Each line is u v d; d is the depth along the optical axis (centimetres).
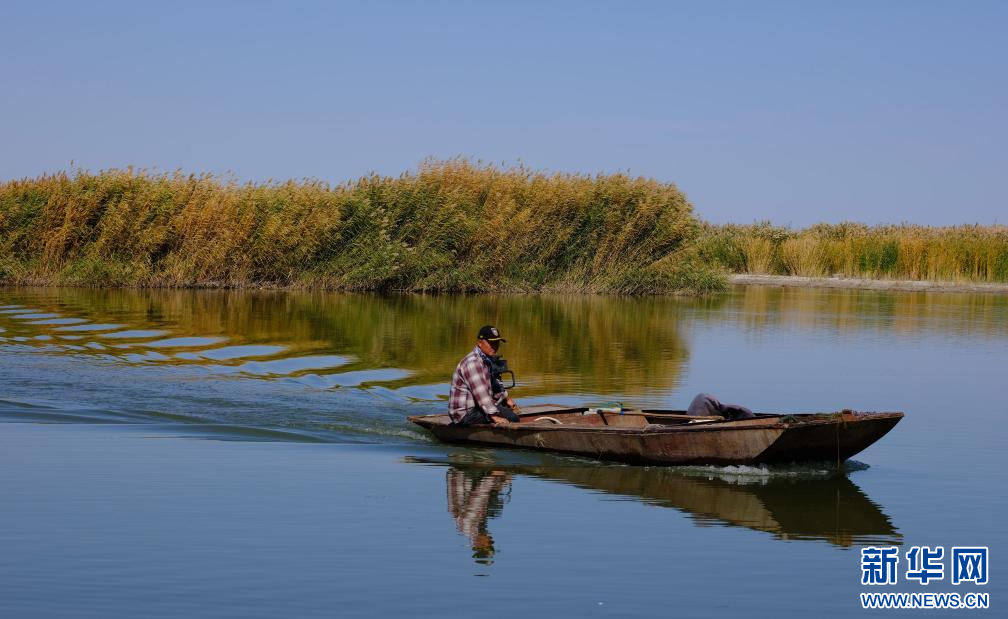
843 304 3403
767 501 949
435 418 1262
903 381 1698
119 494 925
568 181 3744
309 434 1223
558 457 1134
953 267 4525
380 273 3456
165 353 1859
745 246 4947
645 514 899
